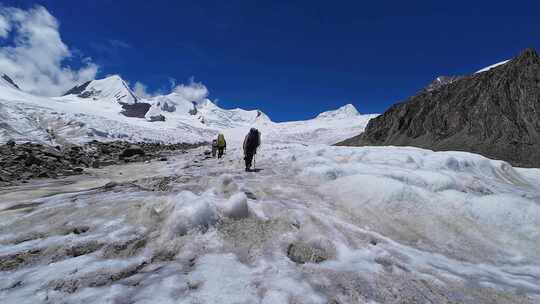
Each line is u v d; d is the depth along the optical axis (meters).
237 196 5.82
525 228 5.87
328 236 5.21
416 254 5.07
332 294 3.59
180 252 4.53
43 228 5.55
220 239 4.88
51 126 56.75
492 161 14.39
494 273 4.65
